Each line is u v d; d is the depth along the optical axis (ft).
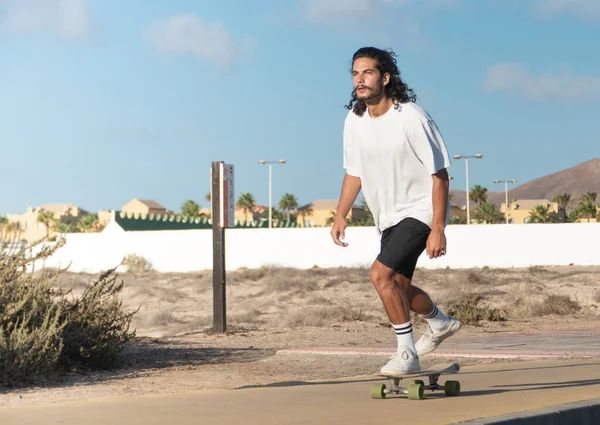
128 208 498.69
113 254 197.67
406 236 20.27
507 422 16.97
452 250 173.37
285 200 528.63
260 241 185.26
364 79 20.38
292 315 88.84
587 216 426.51
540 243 171.22
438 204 20.15
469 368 31.96
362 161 21.07
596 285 117.19
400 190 20.61
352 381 28.81
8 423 17.51
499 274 140.46
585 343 46.80
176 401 21.27
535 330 61.26
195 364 38.24
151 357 40.73
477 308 73.67
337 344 50.03
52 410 19.61
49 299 35.81
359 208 481.46
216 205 61.05
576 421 19.08
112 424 17.15
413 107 20.42
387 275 20.33
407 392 21.17
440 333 21.84
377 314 91.50
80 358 35.01
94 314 36.70
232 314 94.99
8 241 35.63
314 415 18.13
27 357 30.19
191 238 192.65
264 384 29.45
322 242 181.37
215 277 60.70
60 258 201.77
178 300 122.11
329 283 131.34
